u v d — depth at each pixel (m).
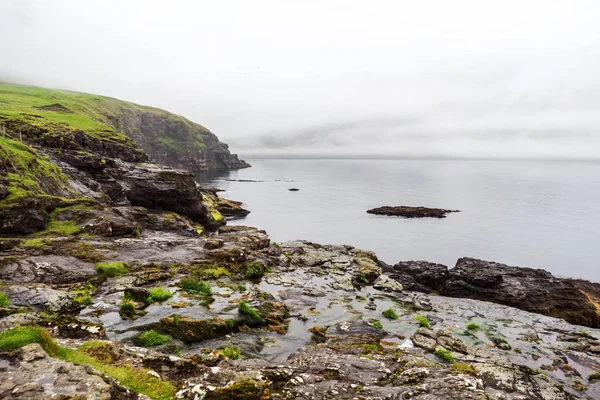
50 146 61.59
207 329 18.12
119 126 185.62
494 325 27.17
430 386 12.15
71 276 25.84
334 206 131.25
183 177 73.94
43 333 10.37
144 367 10.87
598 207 138.88
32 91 175.00
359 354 16.11
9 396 7.60
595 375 19.55
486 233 90.19
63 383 8.22
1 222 31.19
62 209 39.50
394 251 72.38
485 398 11.45
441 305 31.59
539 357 21.81
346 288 32.97
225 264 33.53
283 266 38.09
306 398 10.86
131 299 21.98
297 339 19.80
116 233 38.19
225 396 9.95
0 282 23.12
